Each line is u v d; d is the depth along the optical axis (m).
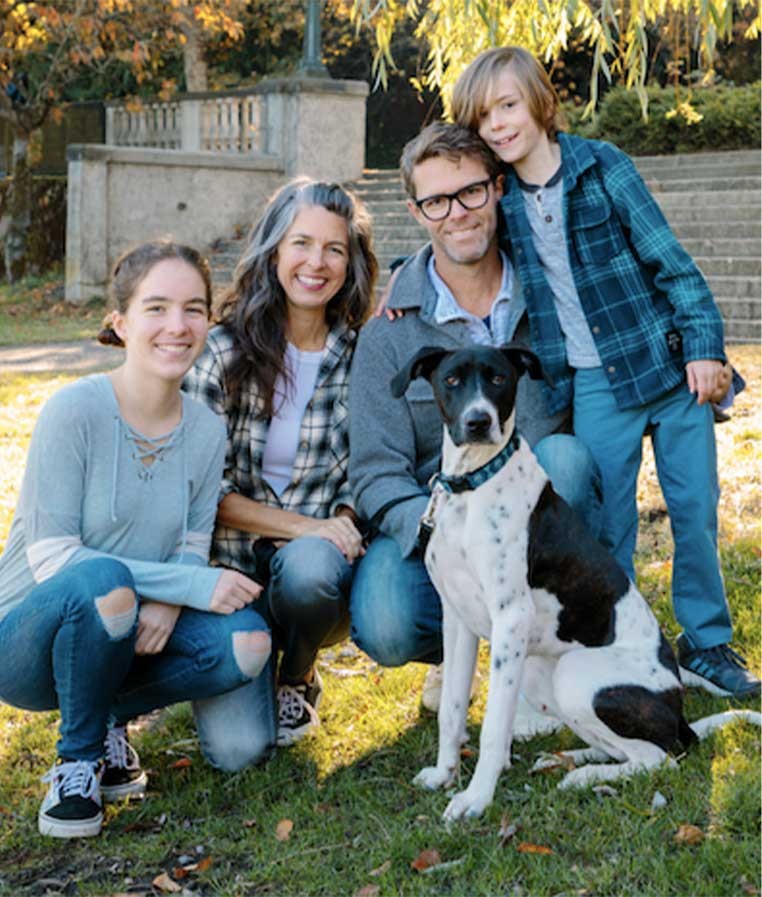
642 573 5.00
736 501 5.88
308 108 17.53
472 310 3.74
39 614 3.10
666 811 3.01
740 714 3.49
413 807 3.20
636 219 3.76
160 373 3.23
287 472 3.77
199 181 17.11
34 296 17.30
